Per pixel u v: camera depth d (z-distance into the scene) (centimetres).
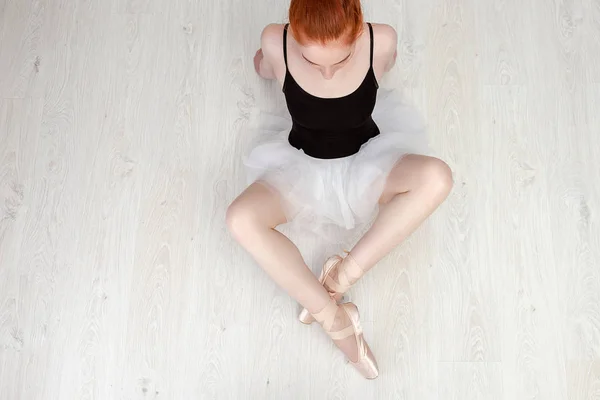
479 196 191
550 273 184
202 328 182
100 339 182
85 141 199
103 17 210
